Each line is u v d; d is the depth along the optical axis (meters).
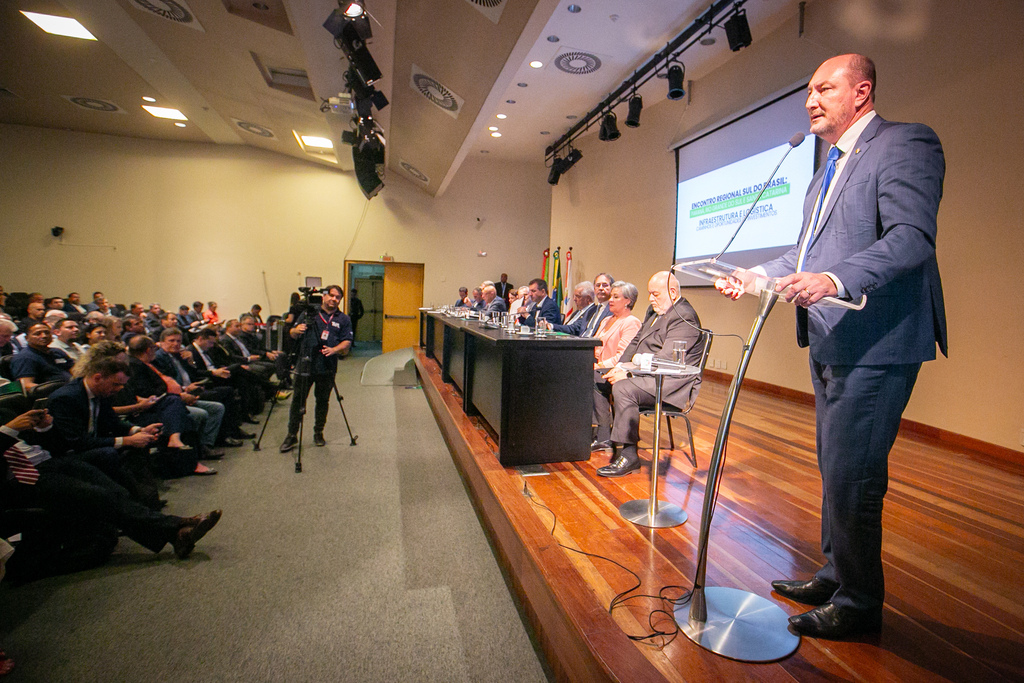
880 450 1.20
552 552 1.78
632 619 1.42
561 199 9.80
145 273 10.09
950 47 3.66
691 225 6.34
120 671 1.60
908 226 1.06
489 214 11.24
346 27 4.37
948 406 3.64
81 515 2.16
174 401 3.35
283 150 10.24
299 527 2.61
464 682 1.56
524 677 1.58
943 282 3.69
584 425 2.82
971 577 1.69
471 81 5.27
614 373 2.75
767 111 5.22
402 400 5.90
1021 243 3.23
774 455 3.06
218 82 7.01
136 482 2.66
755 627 1.34
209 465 3.56
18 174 9.59
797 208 4.88
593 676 1.26
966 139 3.55
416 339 11.20
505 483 2.47
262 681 1.56
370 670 1.61
